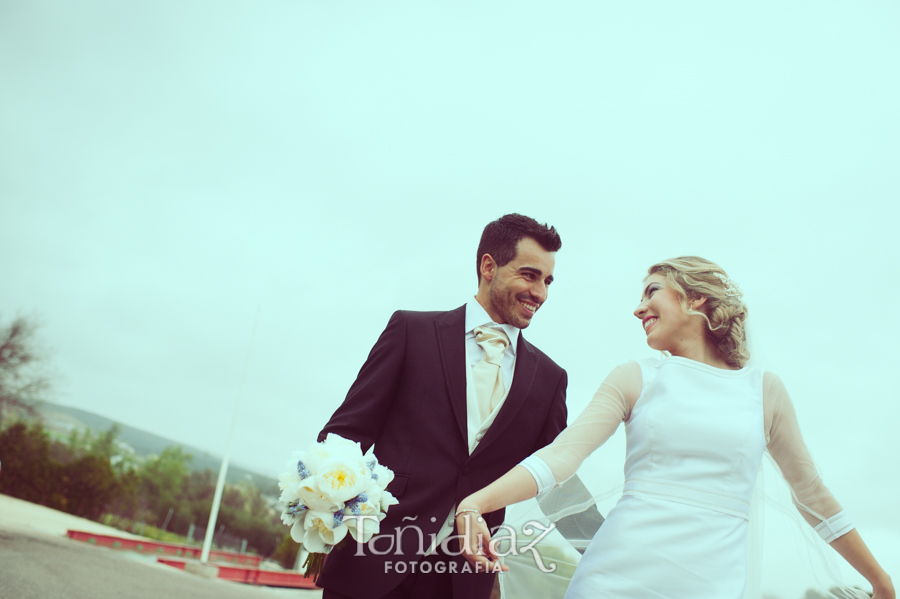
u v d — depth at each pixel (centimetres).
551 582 231
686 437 197
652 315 227
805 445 217
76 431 4416
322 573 238
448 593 240
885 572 204
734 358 219
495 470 256
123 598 822
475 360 275
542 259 274
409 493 244
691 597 182
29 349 3516
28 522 1850
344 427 250
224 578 1948
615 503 215
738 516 194
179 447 5088
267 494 5209
